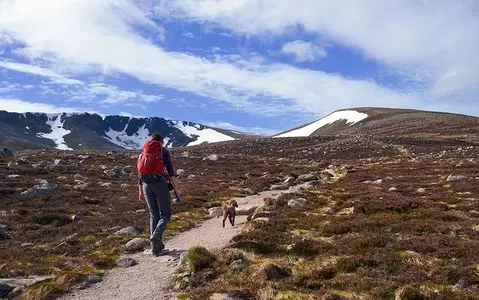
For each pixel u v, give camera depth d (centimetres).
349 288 992
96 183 3472
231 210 1895
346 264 1127
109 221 1962
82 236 1697
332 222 1648
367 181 3622
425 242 1295
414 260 1142
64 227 1861
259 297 945
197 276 1081
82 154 7419
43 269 1225
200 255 1160
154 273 1177
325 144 9888
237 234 1567
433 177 3556
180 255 1286
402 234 1452
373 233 1447
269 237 1420
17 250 1451
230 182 4069
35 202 2470
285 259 1220
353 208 2002
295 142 10712
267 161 6888
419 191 2683
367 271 1076
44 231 1797
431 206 1970
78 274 1117
